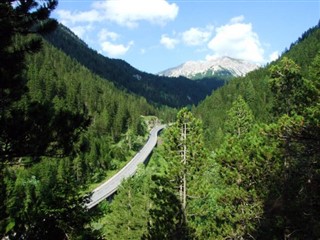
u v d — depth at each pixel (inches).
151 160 5339.6
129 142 5821.9
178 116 1282.0
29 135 367.6
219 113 5492.1
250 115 2148.1
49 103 413.1
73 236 408.5
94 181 3981.3
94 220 466.0
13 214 361.1
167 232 1224.8
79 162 3385.8
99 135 5856.3
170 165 1279.5
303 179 689.6
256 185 1010.7
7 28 385.4
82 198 449.7
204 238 1192.2
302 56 6097.4
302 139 556.7
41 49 425.1
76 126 398.0
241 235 1071.0
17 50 405.4
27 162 397.7
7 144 368.2
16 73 406.9
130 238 1781.5
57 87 6815.9
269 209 939.3
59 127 385.7
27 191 398.6
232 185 1070.4
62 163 2022.6
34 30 421.1
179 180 1273.4
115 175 4355.3
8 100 402.0
